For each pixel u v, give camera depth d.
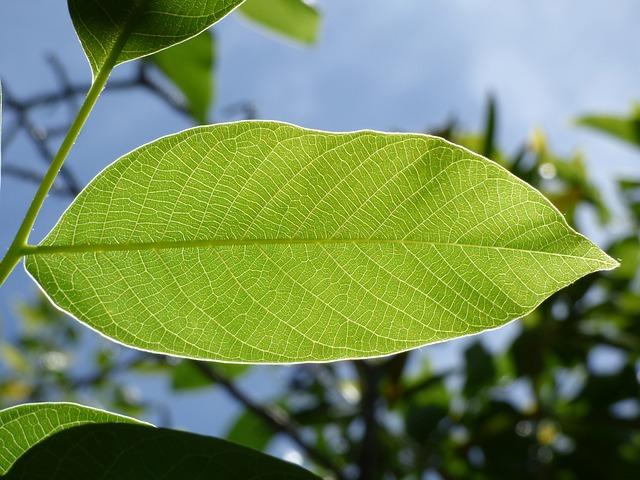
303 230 0.18
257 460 0.16
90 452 0.16
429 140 0.17
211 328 0.17
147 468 0.16
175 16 0.18
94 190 0.17
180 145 0.17
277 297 0.18
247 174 0.17
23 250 0.17
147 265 0.17
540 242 0.17
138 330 0.17
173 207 0.17
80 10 0.17
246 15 0.42
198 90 0.42
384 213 0.18
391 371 0.54
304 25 0.42
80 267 0.17
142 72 0.44
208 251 0.17
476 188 0.17
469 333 0.18
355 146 0.17
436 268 0.18
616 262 0.17
